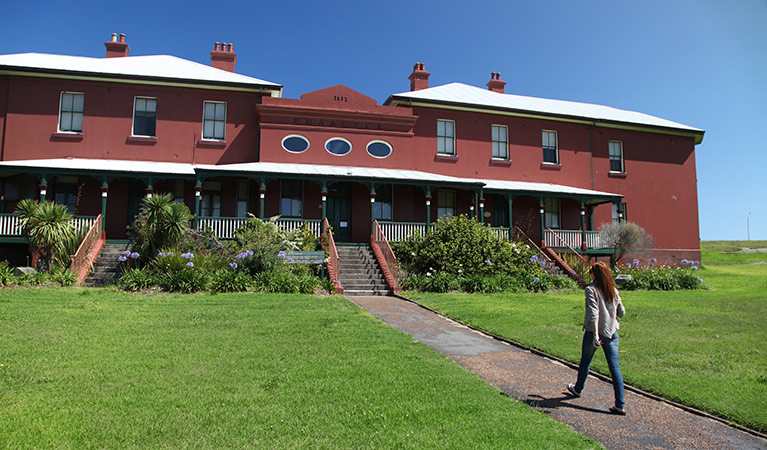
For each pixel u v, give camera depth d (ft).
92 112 62.75
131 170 54.03
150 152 63.62
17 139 60.59
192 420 14.47
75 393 16.24
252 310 32.07
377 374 19.38
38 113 61.46
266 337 24.80
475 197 72.23
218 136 66.18
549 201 77.56
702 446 14.80
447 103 72.38
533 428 15.06
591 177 80.12
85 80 62.69
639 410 17.57
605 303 17.90
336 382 18.25
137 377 18.01
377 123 68.23
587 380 20.92
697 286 54.80
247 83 65.82
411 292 45.68
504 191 65.46
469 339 28.14
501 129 76.79
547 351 24.90
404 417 15.29
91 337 23.56
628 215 81.41
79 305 31.91
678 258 82.84
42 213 44.70
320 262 46.34
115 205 59.88
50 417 14.28
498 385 20.03
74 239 47.09
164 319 28.40
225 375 18.60
